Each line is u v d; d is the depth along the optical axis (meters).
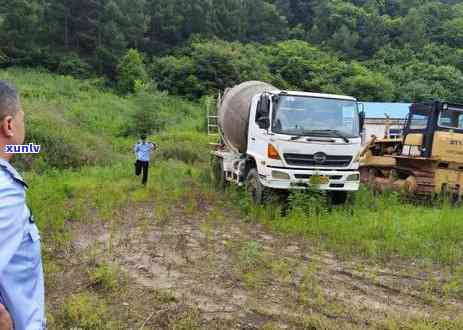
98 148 19.33
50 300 5.04
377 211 9.92
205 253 6.85
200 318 4.64
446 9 78.50
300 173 9.47
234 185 12.11
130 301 5.04
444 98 51.25
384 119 25.27
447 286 5.63
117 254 6.75
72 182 13.29
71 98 35.94
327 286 5.64
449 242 7.59
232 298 5.18
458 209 10.40
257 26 77.81
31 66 46.97
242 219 9.28
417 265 6.57
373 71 60.47
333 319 4.69
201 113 40.44
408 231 8.00
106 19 53.69
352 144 9.77
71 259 6.48
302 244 7.49
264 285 5.57
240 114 11.62
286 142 9.44
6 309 1.82
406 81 56.19
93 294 5.20
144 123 28.41
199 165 19.77
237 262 6.36
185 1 65.31
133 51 48.19
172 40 64.38
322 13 79.88
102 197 11.03
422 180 11.69
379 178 13.80
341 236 7.68
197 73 50.00
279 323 4.58
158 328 4.41
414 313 4.89
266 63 58.84
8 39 45.91
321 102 9.89
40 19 49.88
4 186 1.79
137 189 12.70
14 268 1.84
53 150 17.34
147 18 60.94
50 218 8.52
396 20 73.94
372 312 4.89
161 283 5.59
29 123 18.08
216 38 64.19
